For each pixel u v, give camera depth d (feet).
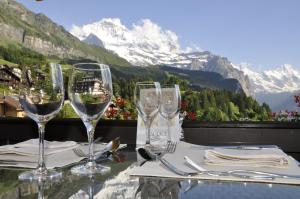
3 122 6.16
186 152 2.84
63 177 2.03
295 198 1.57
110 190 1.72
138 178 1.98
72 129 5.76
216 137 5.25
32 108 2.17
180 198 1.57
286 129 5.18
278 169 2.12
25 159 2.51
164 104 3.37
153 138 3.54
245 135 5.24
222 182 1.88
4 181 1.93
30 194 1.65
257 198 1.58
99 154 2.74
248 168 2.16
